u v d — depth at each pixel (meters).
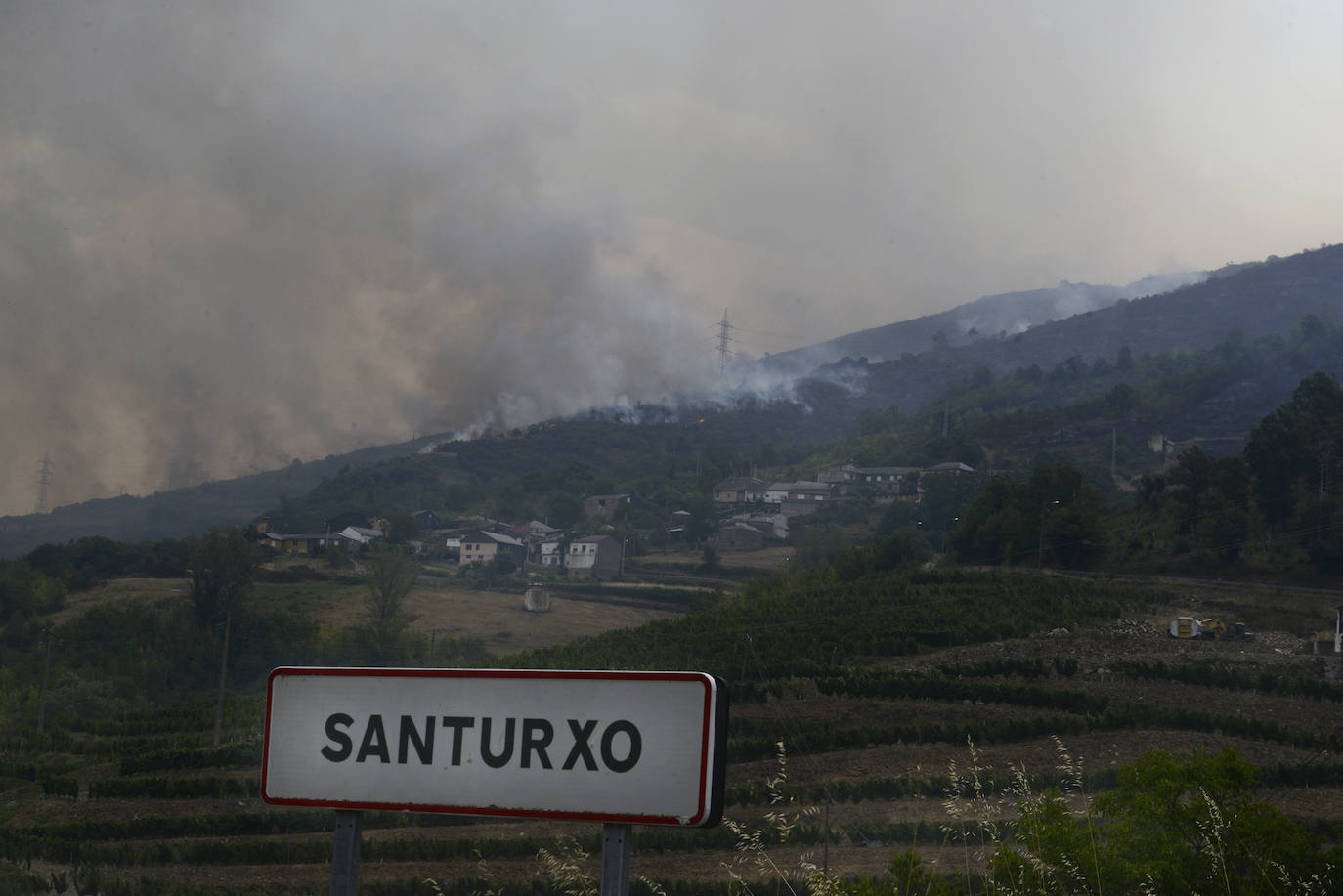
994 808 9.66
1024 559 84.38
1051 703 47.59
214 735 52.75
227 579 78.00
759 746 43.44
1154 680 51.31
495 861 32.09
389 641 76.44
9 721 61.06
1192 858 14.31
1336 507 75.69
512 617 87.75
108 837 39.16
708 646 64.38
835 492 164.25
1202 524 81.12
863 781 36.72
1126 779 16.09
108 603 83.75
